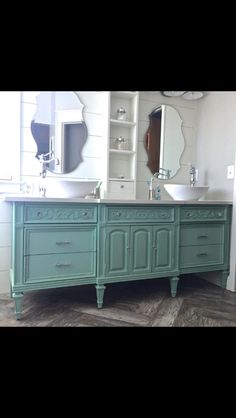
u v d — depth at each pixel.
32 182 2.34
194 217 2.29
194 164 2.93
